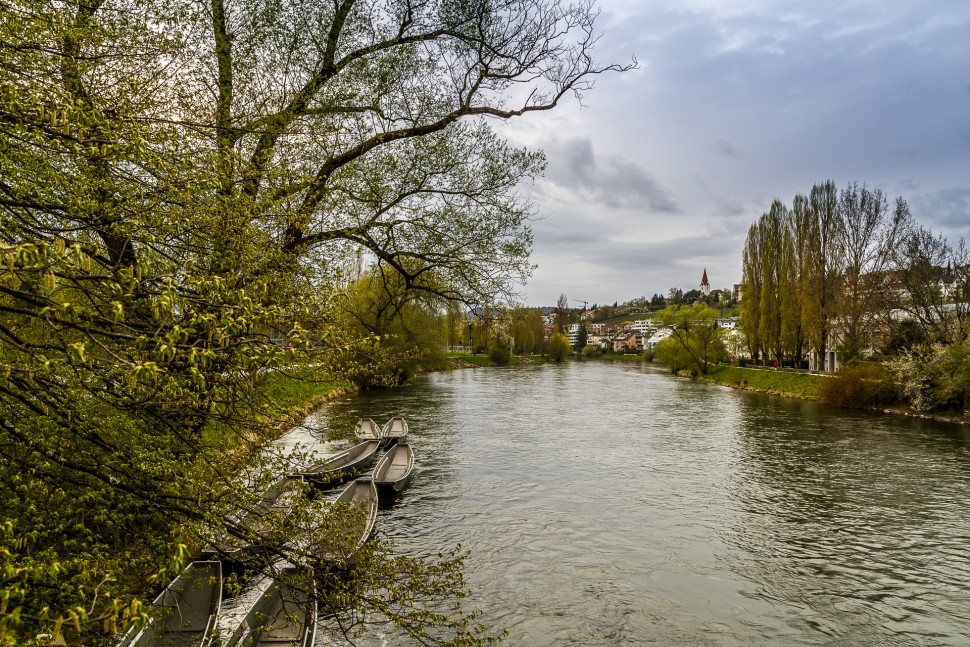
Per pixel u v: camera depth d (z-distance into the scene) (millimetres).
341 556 6418
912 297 41469
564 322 141500
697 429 31094
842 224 49594
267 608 9266
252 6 10352
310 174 9789
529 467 21812
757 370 60906
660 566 13250
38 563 4074
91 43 6387
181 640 8062
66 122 4176
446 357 49656
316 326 5387
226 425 6348
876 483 20125
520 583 12273
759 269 65875
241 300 3939
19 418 5789
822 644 10289
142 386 4938
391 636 9891
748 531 15438
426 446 25422
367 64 11438
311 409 27812
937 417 34406
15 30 5316
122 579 5809
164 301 3490
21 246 3109
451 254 12641
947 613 11289
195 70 8250
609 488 19188
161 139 5652
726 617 11094
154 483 5367
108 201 5086
